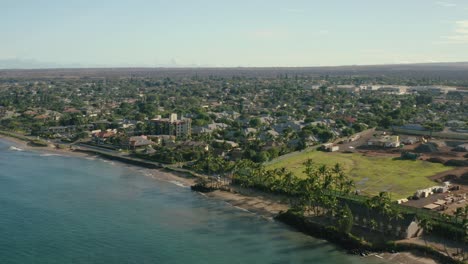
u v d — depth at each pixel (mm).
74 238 176875
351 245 167375
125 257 160500
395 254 161875
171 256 161500
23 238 176375
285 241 174875
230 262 156750
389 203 180375
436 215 185625
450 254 158500
